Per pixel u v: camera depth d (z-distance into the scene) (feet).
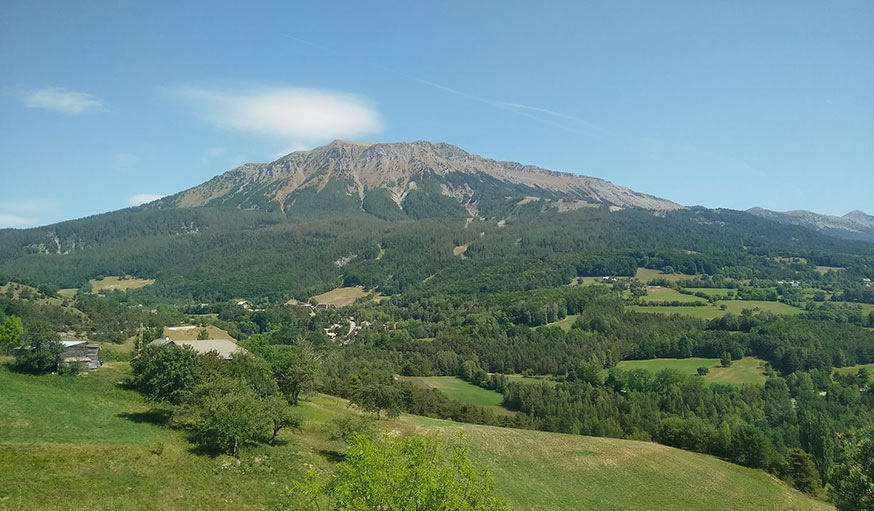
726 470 289.33
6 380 200.54
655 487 242.37
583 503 212.43
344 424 218.79
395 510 91.15
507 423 393.29
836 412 407.03
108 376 249.14
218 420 173.68
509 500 201.87
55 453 139.85
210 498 138.31
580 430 398.01
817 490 285.43
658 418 408.46
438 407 396.37
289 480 163.02
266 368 266.16
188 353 214.69
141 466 146.51
